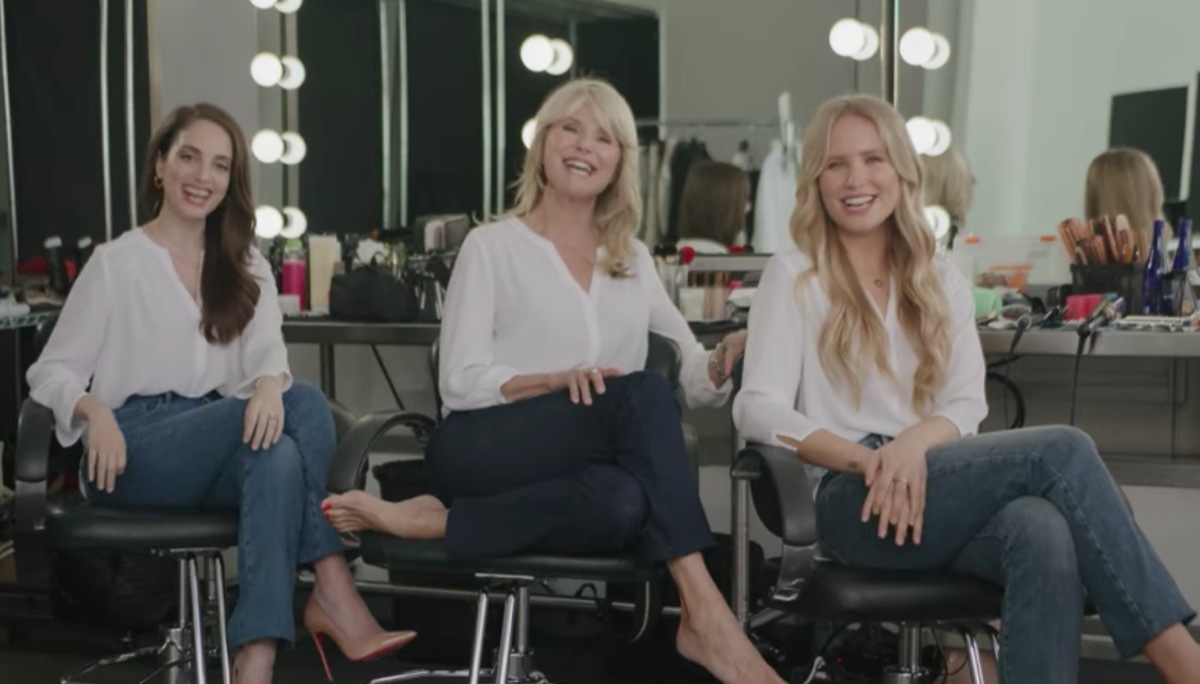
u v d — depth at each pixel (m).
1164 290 3.42
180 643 3.05
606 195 2.84
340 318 3.89
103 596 3.66
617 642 3.64
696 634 2.46
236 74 4.48
